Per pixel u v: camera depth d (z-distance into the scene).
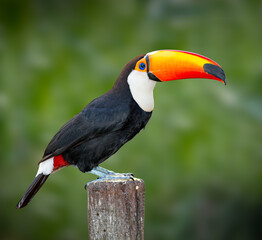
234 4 15.64
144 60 10.98
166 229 15.84
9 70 14.68
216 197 16.12
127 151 14.88
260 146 15.01
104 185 9.26
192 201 15.80
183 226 15.82
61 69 14.83
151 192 15.24
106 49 15.49
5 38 15.09
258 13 15.70
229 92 14.51
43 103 14.59
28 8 15.26
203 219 16.08
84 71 14.87
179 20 15.25
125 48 15.36
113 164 14.75
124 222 9.21
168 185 15.39
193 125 14.61
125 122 10.94
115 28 15.79
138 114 10.99
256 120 14.77
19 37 15.10
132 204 9.27
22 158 14.92
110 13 15.91
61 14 15.62
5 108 14.58
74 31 15.63
